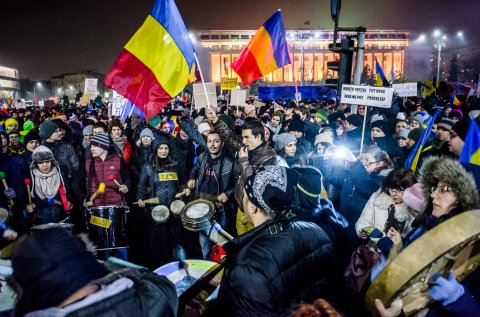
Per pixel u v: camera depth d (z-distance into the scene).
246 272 1.98
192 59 5.18
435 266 1.74
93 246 1.60
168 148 5.85
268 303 1.95
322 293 2.27
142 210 6.72
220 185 5.39
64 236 1.50
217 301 2.15
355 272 2.80
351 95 6.39
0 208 4.62
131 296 1.55
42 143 6.99
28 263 1.41
